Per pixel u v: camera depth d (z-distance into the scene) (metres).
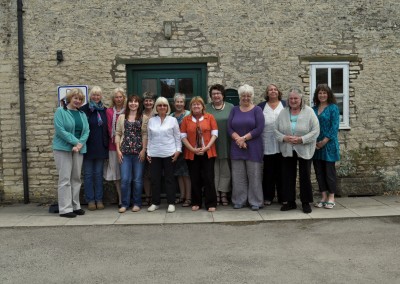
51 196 7.35
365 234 5.27
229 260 4.50
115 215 6.31
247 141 6.31
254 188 6.40
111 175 6.66
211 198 6.44
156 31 7.32
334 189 6.43
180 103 6.68
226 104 6.72
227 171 6.75
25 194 7.29
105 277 4.11
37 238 5.31
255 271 4.20
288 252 4.70
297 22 7.42
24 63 7.26
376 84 7.55
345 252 4.66
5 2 7.22
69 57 7.28
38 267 4.38
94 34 7.29
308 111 6.08
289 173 6.30
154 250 4.84
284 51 7.42
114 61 7.31
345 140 7.54
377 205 6.66
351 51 7.50
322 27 7.44
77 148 6.16
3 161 7.33
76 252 4.80
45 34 7.25
